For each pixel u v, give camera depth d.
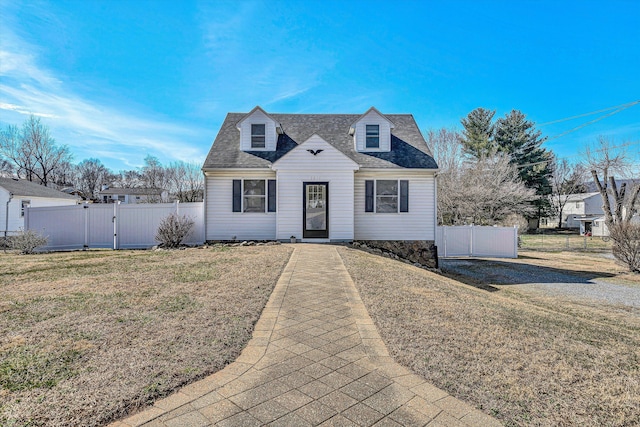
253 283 6.21
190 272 7.25
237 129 15.41
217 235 13.45
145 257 9.70
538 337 3.99
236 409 2.38
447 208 27.39
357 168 13.09
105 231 13.46
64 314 4.40
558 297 9.24
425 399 2.55
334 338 3.76
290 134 15.38
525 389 2.71
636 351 3.72
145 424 2.19
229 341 3.57
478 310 5.04
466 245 18.45
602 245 25.92
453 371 3.00
